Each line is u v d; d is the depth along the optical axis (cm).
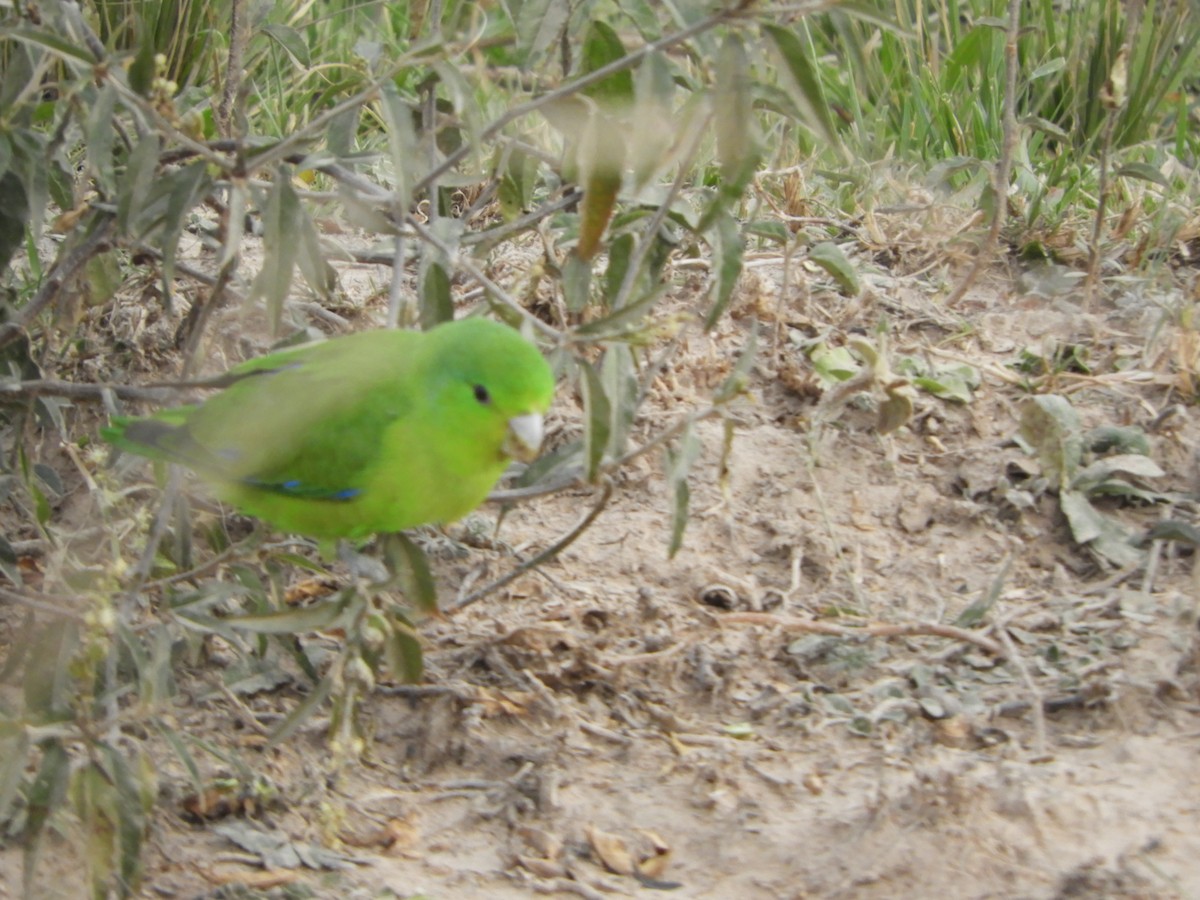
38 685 709
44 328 1002
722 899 739
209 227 1198
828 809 786
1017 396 1145
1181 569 969
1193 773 782
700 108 754
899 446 1102
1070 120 1619
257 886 742
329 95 940
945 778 775
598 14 852
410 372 735
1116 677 855
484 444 732
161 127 712
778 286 1262
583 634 944
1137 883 709
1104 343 1214
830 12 728
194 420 761
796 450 1100
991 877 724
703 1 773
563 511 1063
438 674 904
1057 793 762
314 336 875
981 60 1614
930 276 1321
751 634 937
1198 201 1370
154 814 780
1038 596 962
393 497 743
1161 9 1639
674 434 778
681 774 825
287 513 765
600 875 760
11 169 761
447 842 786
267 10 1056
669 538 1033
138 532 847
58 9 734
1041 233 1329
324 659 920
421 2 903
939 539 1024
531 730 864
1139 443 1063
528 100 826
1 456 905
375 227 808
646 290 907
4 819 743
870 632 907
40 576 965
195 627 767
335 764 707
